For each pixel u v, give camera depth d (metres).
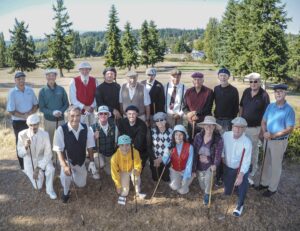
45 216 5.86
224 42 43.78
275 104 6.05
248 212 6.00
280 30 29.80
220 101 6.91
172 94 7.51
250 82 6.41
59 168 7.54
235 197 6.41
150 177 7.19
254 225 5.69
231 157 5.96
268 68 30.44
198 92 7.09
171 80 7.54
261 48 30.39
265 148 6.29
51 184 6.35
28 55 46.22
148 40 52.56
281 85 5.82
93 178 7.07
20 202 6.23
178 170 6.33
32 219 5.78
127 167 6.12
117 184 6.11
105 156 6.91
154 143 6.55
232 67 37.53
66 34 44.28
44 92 7.20
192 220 5.79
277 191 6.71
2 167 7.66
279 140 6.05
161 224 5.69
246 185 5.82
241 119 5.77
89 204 6.21
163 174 6.81
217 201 6.30
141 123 6.64
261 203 6.26
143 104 7.34
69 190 6.45
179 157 6.21
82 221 5.70
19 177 7.16
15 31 45.28
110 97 7.37
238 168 5.96
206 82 32.41
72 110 6.01
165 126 6.50
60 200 6.30
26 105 7.21
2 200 6.29
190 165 6.18
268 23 30.08
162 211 6.02
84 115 7.59
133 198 6.40
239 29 36.88
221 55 43.66
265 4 30.64
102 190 6.64
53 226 5.62
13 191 6.59
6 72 52.62
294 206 6.21
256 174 7.34
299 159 8.20
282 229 5.62
